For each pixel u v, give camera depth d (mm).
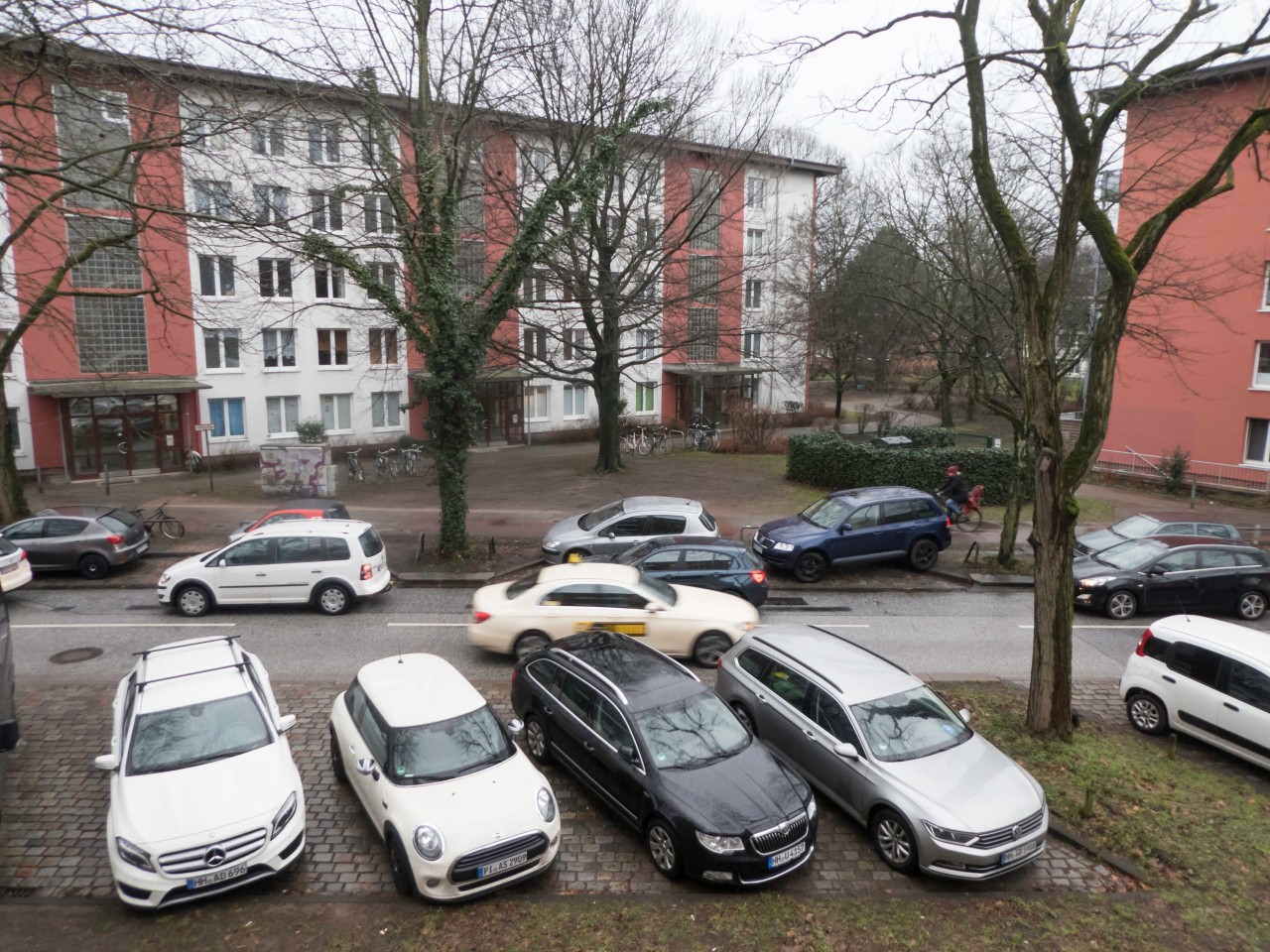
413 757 8023
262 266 32594
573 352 38844
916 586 18172
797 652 10227
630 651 10195
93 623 14727
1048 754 10445
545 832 7641
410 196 22797
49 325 18672
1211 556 16672
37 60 8633
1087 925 7516
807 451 27766
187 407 32375
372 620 15078
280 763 8086
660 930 7199
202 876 7129
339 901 7441
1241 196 27703
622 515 17625
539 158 26828
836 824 9039
